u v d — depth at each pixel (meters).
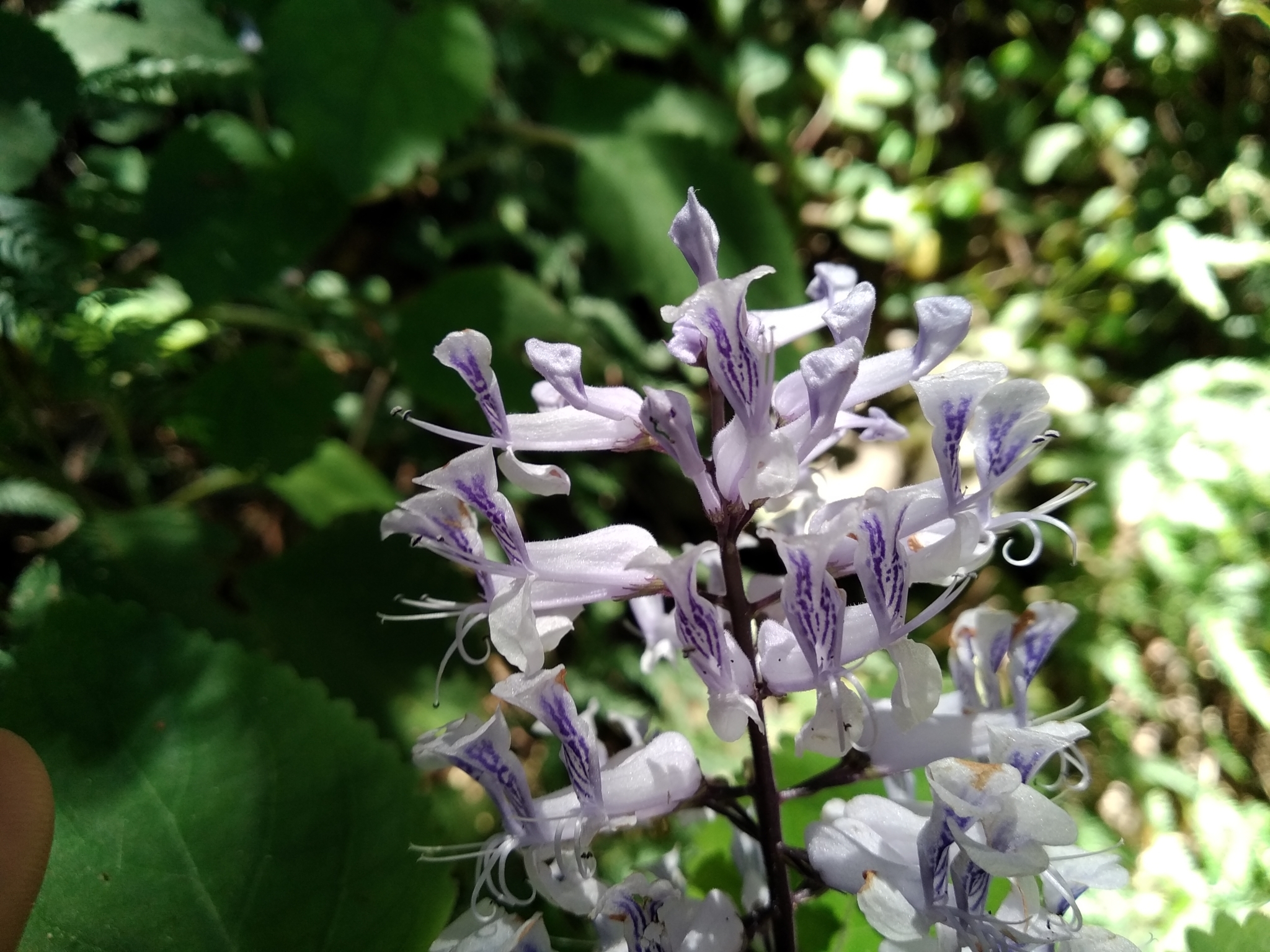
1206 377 0.23
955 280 0.27
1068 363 0.25
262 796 0.09
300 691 0.10
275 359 0.16
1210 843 0.18
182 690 0.10
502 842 0.08
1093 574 0.22
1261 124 0.28
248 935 0.09
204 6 0.17
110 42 0.16
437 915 0.09
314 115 0.15
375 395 0.21
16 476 0.15
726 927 0.08
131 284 0.16
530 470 0.07
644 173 0.18
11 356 0.16
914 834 0.08
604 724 0.19
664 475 0.22
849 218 0.27
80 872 0.09
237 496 0.21
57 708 0.09
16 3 0.19
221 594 0.19
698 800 0.08
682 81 0.28
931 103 0.29
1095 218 0.27
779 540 0.07
